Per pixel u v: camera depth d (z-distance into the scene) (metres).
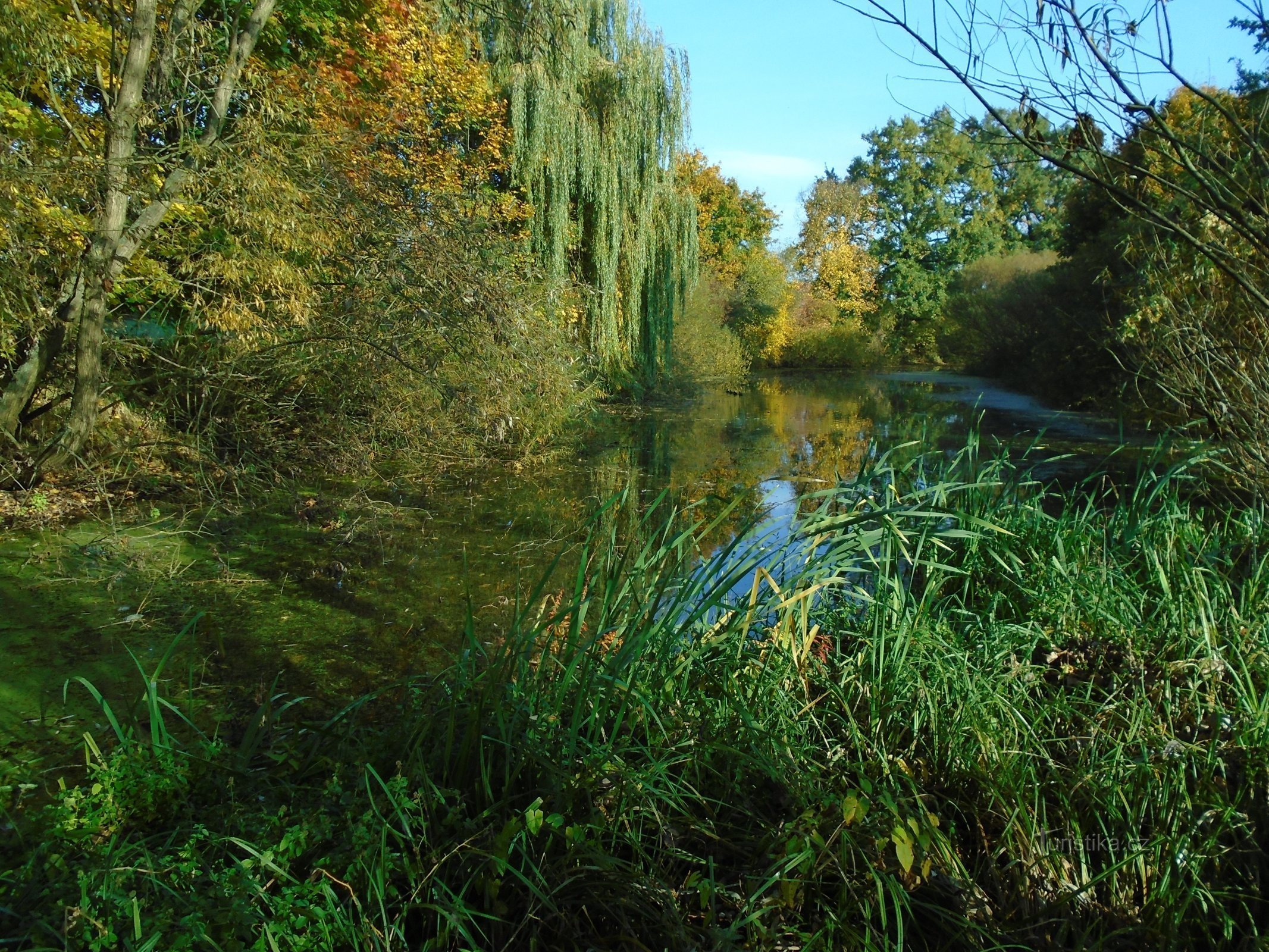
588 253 15.82
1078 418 17.92
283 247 8.23
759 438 15.05
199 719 4.06
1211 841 2.79
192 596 5.81
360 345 9.09
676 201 17.95
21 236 6.83
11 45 7.16
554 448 12.41
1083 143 2.23
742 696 3.56
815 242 45.88
